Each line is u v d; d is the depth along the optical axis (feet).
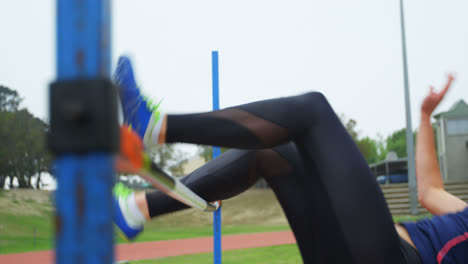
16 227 51.72
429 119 4.78
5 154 111.96
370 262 3.41
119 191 4.18
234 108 3.33
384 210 3.59
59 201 1.26
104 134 1.22
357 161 3.56
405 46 53.01
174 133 3.17
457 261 3.84
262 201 86.28
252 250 23.40
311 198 3.84
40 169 115.34
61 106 1.23
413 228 4.13
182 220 74.33
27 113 117.80
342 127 3.65
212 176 4.22
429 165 4.71
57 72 1.27
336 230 3.46
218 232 7.01
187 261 19.66
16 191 80.53
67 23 1.27
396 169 94.79
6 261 25.67
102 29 1.27
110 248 1.27
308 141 3.52
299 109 3.44
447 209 4.37
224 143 3.26
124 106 3.12
